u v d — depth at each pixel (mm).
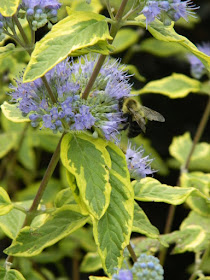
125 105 371
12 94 330
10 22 314
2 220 369
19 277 342
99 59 322
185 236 415
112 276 305
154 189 344
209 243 414
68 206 337
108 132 325
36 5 312
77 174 313
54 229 333
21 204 379
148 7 307
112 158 324
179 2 310
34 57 292
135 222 347
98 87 334
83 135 324
